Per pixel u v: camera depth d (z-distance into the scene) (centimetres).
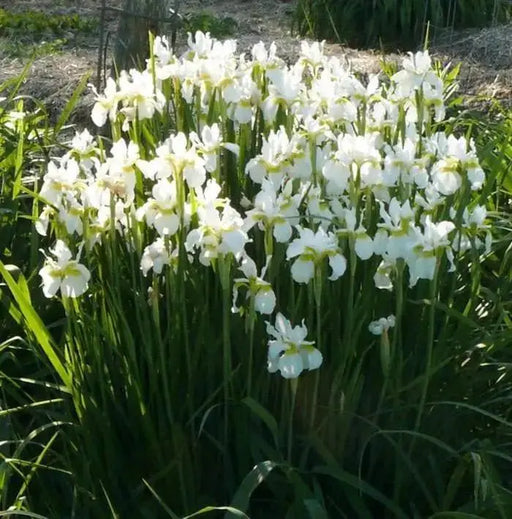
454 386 181
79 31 500
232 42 209
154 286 163
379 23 486
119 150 166
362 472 175
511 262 223
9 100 271
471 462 171
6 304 184
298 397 172
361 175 168
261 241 182
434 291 164
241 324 171
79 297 176
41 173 251
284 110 199
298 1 507
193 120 206
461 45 446
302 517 161
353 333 169
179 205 162
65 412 184
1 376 183
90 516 172
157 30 311
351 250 161
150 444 170
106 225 171
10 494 179
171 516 155
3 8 553
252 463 170
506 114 306
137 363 175
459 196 184
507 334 184
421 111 204
